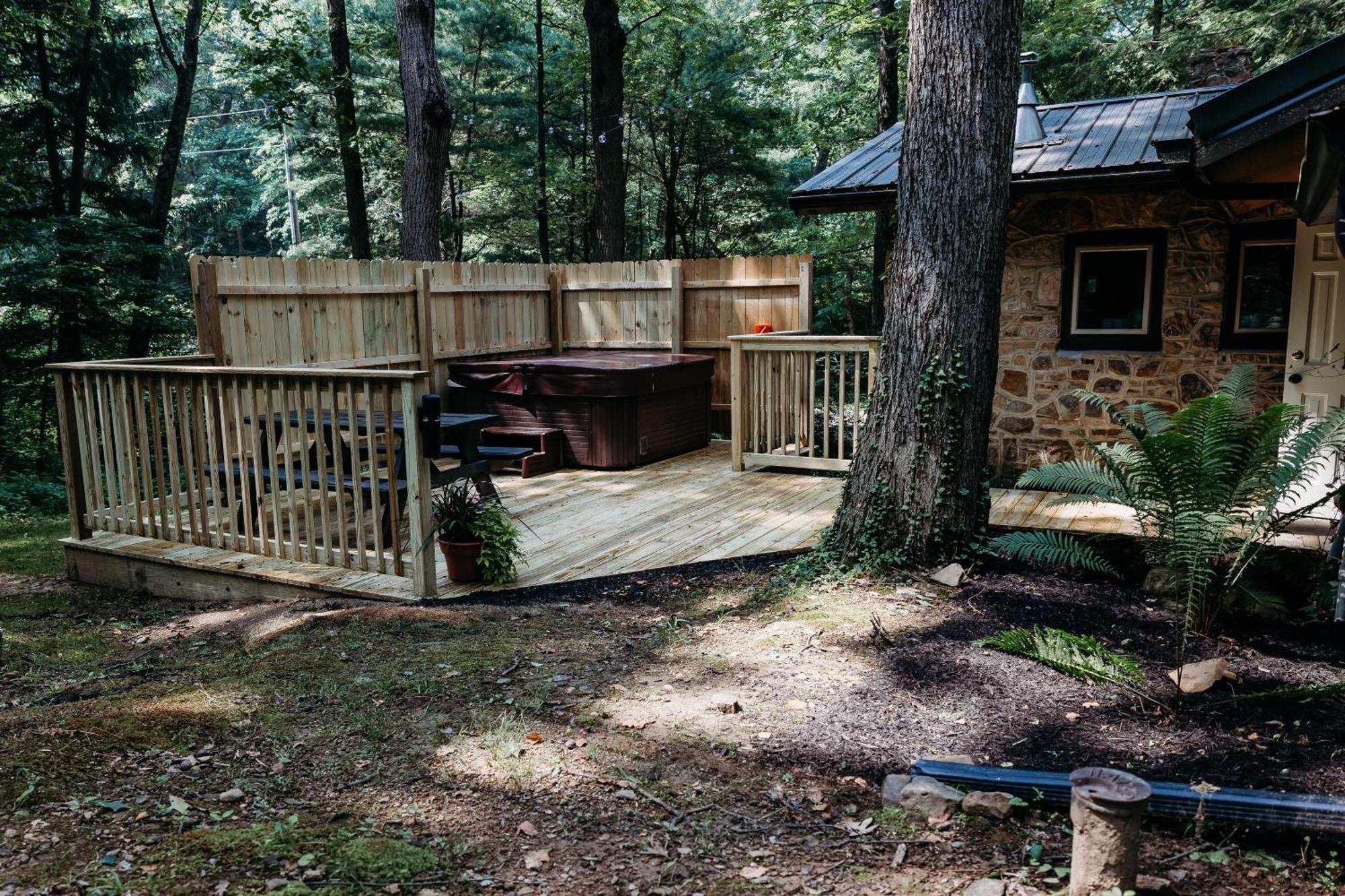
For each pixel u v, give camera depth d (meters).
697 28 20.17
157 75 18.84
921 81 4.70
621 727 3.28
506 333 9.74
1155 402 6.61
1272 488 4.11
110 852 2.42
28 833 2.50
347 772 2.95
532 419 8.42
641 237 22.20
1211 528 3.95
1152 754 3.12
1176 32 14.53
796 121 20.72
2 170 11.78
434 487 5.22
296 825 2.59
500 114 20.56
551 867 2.44
